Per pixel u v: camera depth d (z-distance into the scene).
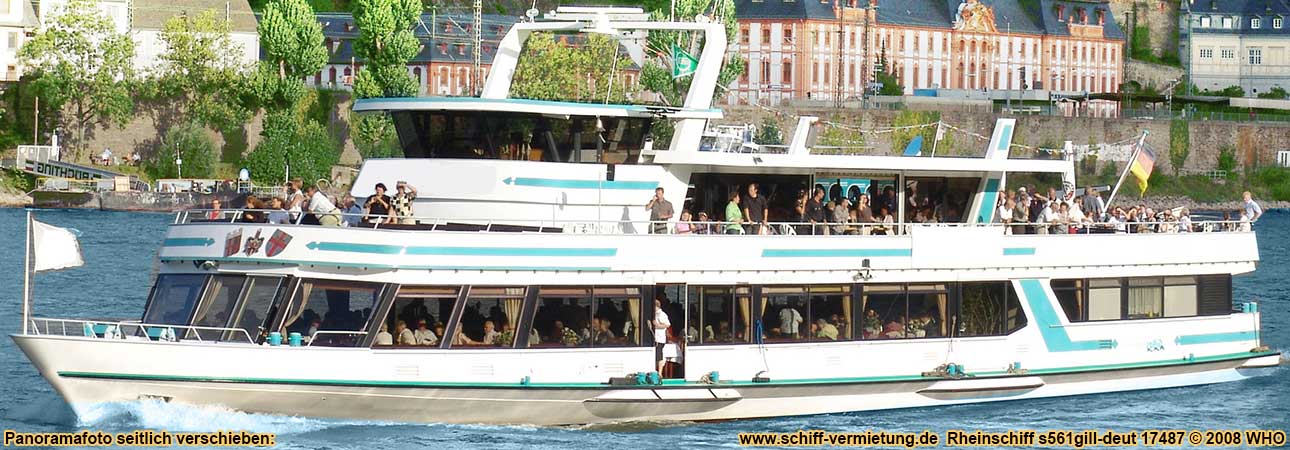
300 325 47.47
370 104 53.34
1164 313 60.09
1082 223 57.81
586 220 52.03
